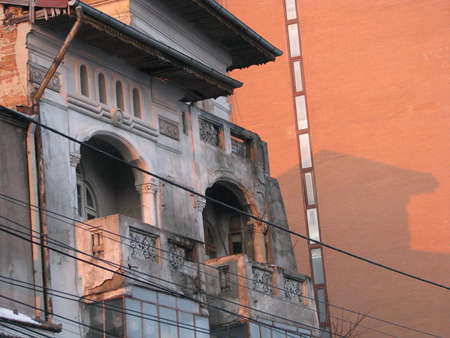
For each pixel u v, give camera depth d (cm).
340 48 5175
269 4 5309
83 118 2880
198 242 3052
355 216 4997
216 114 3891
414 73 5041
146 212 3048
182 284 2936
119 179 3134
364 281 4912
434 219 4881
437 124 4966
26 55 2745
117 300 2714
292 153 5150
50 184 2720
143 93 3128
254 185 3559
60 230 2728
